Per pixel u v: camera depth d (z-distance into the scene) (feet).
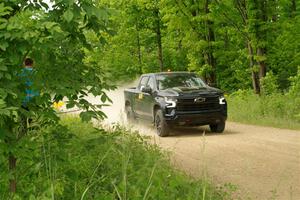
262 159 34.45
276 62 108.47
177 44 135.13
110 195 17.40
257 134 48.80
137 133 29.35
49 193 15.62
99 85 17.11
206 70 93.66
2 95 14.40
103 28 17.16
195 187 20.88
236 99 79.41
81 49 17.52
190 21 91.76
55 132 18.13
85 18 16.72
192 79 55.42
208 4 91.04
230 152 37.78
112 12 16.15
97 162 21.76
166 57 141.90
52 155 17.63
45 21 15.29
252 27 80.53
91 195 18.24
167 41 139.54
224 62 118.32
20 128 16.94
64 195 17.60
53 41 15.58
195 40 93.35
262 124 58.13
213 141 44.42
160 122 50.06
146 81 56.80
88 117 16.49
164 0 92.22
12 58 14.78
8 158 16.92
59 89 15.96
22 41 14.78
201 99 49.80
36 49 15.53
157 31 130.82
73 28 16.62
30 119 17.39
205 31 93.09
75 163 20.27
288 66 108.47
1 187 16.92
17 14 15.34
